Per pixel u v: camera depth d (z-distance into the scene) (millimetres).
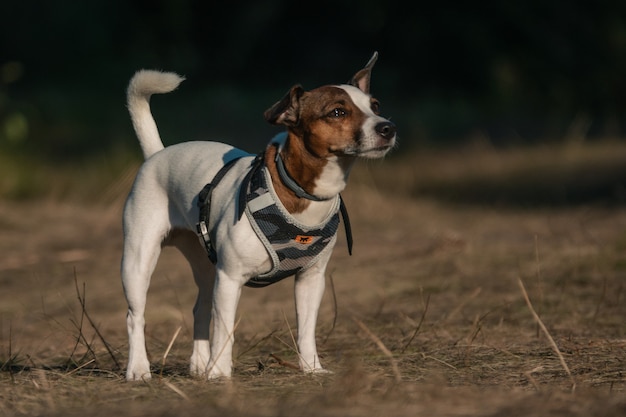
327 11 38438
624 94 35500
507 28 36969
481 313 10211
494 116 31875
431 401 6156
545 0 36438
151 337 9672
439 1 37156
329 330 9836
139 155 21703
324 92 7301
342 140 7152
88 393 6887
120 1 35812
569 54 36344
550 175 21531
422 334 9383
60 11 34031
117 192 18469
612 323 9500
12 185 18844
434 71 37406
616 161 22344
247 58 37594
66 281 12727
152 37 35906
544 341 8820
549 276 11758
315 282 7770
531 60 36562
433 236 15039
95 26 34656
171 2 35969
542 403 6078
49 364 8875
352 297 11375
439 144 26750
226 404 6125
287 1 38219
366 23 37562
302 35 38562
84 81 33281
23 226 15891
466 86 37125
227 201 7477
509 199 19500
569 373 7113
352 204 18203
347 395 6246
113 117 28578
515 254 13203
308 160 7211
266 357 8719
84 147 24516
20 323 10836
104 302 11719
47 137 25359
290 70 38031
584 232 14398
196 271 8414
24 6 33438
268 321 10398
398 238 15172
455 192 20594
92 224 16250
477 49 36531
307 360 7770
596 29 36469
